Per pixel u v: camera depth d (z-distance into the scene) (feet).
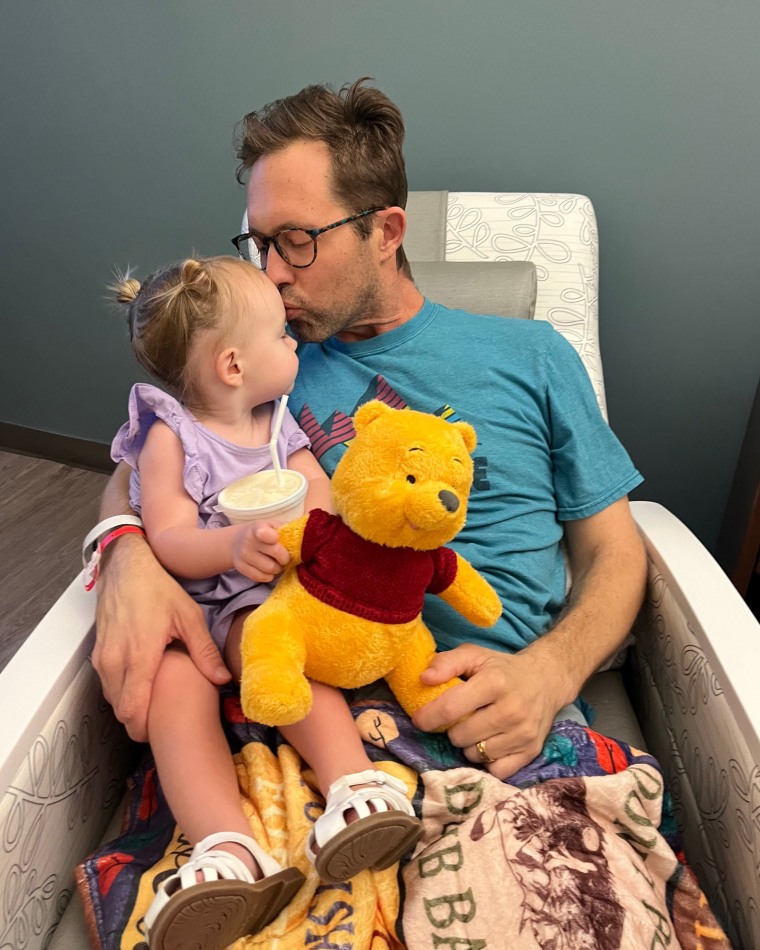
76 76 5.99
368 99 3.57
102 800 3.17
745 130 4.89
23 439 8.02
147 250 6.53
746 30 4.63
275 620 2.51
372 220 3.54
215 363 3.14
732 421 5.74
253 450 3.31
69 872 2.89
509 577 3.49
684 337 5.57
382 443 2.37
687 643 3.26
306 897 2.48
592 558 3.70
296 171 3.40
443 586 2.74
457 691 2.75
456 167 5.47
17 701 2.65
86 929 2.75
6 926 2.46
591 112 5.07
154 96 5.88
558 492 3.81
